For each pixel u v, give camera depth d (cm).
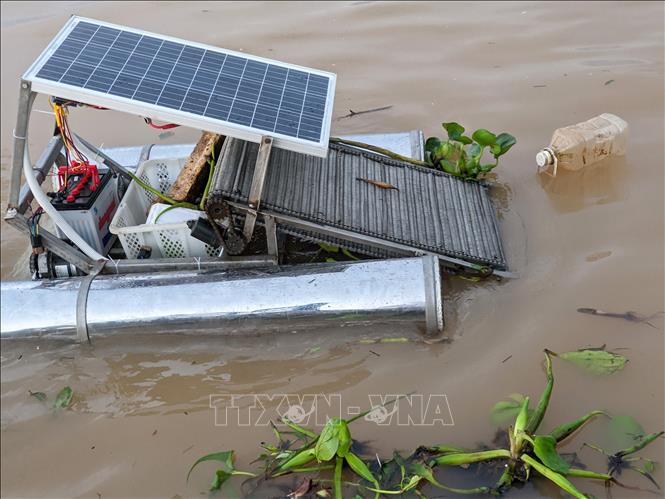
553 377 290
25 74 298
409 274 324
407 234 351
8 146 564
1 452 296
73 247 355
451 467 266
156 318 325
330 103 350
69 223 361
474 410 291
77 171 370
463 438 280
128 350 336
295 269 335
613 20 620
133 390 320
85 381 327
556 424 281
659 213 390
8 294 337
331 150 389
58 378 330
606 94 513
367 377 313
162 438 295
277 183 340
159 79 321
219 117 307
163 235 357
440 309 317
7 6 791
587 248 373
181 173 364
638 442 267
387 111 539
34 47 687
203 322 325
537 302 342
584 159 432
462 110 527
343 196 357
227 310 324
